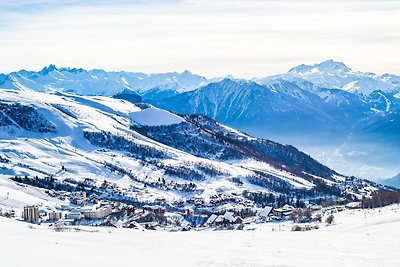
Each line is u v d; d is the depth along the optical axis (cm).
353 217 15012
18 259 4419
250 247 6159
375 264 4944
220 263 4841
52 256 4719
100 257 4891
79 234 6969
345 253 5644
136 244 6181
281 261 5044
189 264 4738
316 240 6931
